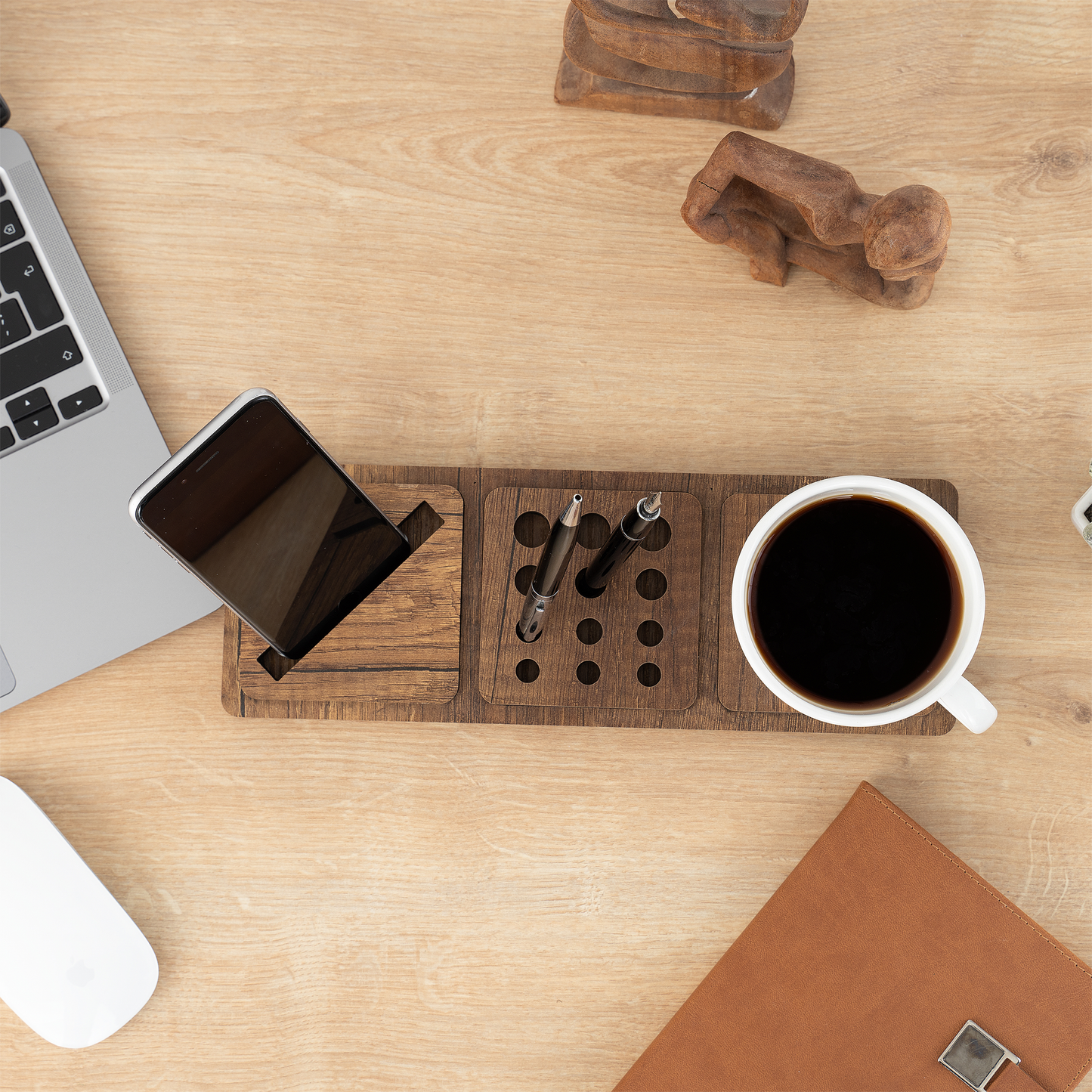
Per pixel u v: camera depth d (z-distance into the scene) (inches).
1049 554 23.5
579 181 23.9
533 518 22.9
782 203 21.6
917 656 19.6
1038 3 23.4
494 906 23.7
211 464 17.6
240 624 22.3
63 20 23.5
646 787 23.6
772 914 22.4
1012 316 23.5
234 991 23.5
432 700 22.5
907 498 18.9
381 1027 23.6
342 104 23.8
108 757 23.6
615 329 23.9
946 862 22.0
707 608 22.8
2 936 22.5
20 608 22.7
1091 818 23.4
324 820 23.7
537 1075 23.5
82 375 22.7
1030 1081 21.3
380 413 23.9
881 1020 22.0
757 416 23.8
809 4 23.4
